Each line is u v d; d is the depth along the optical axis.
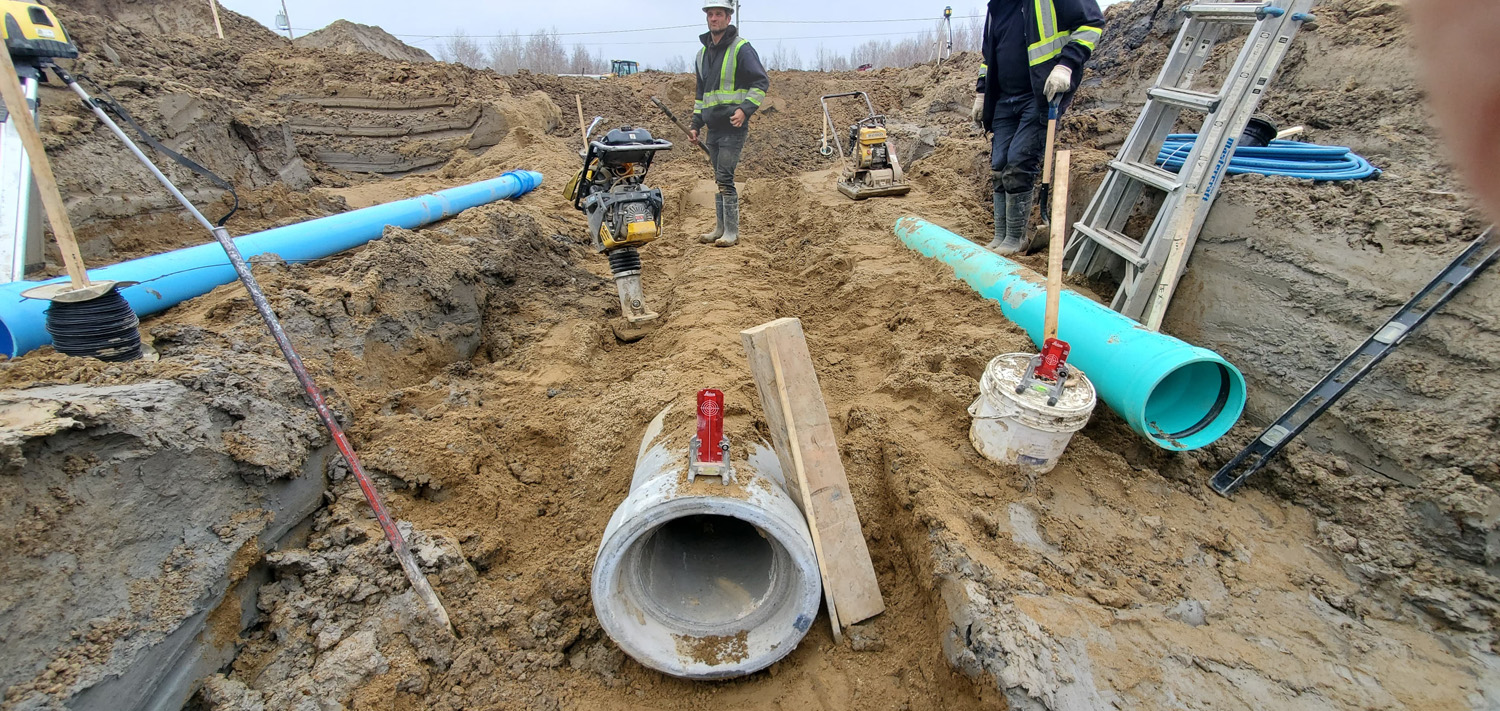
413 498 3.37
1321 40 6.07
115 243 5.71
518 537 3.43
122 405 2.38
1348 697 2.34
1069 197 6.52
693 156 14.95
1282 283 4.02
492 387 4.49
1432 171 4.16
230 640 2.52
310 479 3.07
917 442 3.65
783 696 2.74
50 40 4.33
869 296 5.84
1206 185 4.25
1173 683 2.35
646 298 6.49
